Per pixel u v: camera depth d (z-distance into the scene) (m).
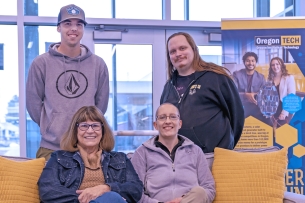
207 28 3.93
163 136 2.39
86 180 2.15
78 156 2.20
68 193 2.01
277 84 3.49
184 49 2.59
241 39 3.51
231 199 2.25
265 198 2.19
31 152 3.74
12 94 3.72
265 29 3.51
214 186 2.30
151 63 3.91
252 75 3.49
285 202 2.18
